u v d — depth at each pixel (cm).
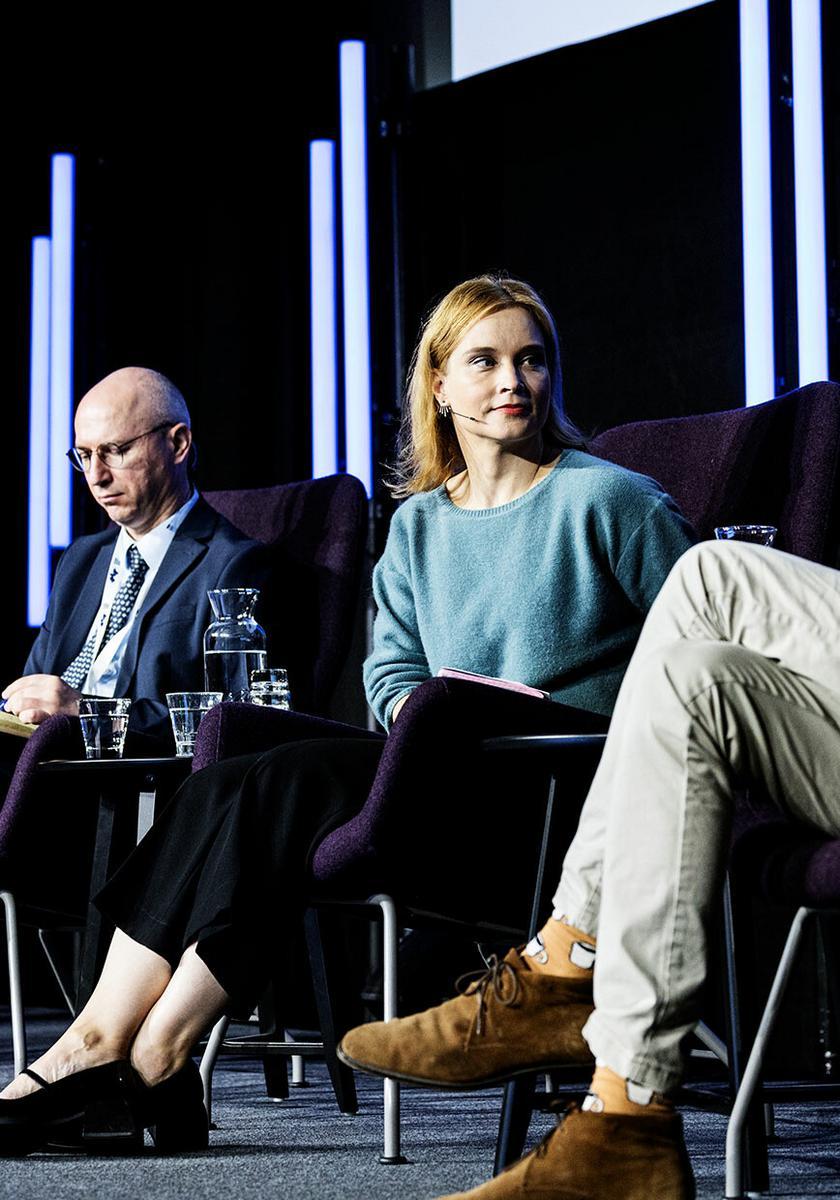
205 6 979
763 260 726
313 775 455
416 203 874
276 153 959
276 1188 402
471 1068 368
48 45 1012
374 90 880
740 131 766
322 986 582
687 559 379
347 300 889
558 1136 332
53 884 591
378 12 924
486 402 525
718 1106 406
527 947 381
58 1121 452
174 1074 460
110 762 528
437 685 437
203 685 655
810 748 346
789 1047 639
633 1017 330
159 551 696
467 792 453
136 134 1002
